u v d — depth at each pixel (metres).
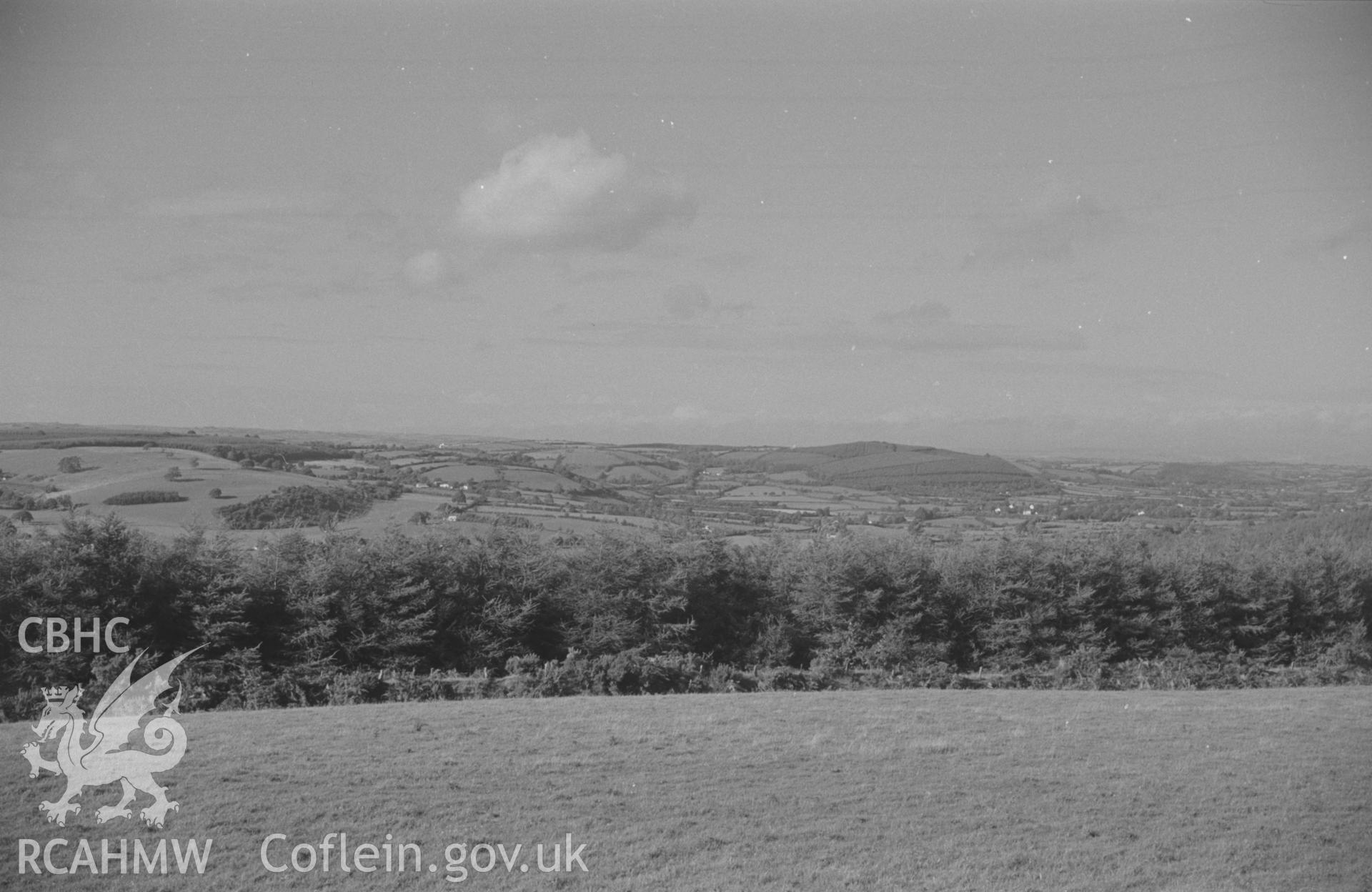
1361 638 41.88
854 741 20.41
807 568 38.91
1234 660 39.47
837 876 13.38
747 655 36.91
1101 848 14.55
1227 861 14.18
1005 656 38.31
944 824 15.40
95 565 27.75
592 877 13.12
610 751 19.02
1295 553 44.06
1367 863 14.18
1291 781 17.89
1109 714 24.48
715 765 18.20
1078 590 38.97
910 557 39.22
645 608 35.97
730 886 12.99
